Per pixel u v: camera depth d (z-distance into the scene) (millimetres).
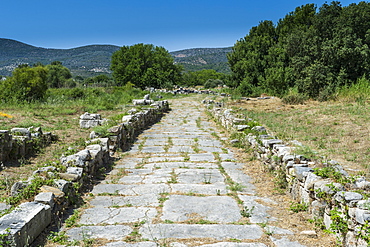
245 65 29625
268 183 6633
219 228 4438
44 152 8523
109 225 4520
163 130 13594
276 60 29047
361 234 3488
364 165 6914
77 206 5246
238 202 5492
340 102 17484
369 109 13578
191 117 17812
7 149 7375
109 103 20422
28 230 3699
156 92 33938
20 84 20453
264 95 25953
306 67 21312
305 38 23750
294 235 4234
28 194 4660
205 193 5980
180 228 4430
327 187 4430
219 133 12859
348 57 19969
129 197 5742
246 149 9602
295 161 6086
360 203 3691
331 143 9000
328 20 22906
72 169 5953
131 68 45281
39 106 18250
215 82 48156
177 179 6871
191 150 9828
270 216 4902
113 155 9062
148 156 9070
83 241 4004
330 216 4137
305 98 19641
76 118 14719
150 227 4457
